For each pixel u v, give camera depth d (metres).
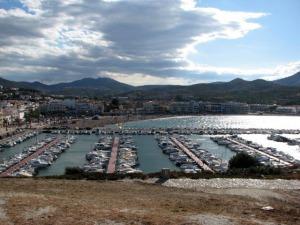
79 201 38.66
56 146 173.12
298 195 46.97
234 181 56.91
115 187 50.81
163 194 46.47
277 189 51.12
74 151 169.00
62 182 53.66
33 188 47.47
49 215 31.92
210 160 135.12
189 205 39.81
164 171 60.44
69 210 33.78
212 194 46.81
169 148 166.12
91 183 53.66
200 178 59.75
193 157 143.75
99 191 47.34
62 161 141.75
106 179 60.03
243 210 38.28
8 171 115.31
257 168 68.56
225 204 40.78
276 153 158.00
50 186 49.62
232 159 94.88
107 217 31.95
